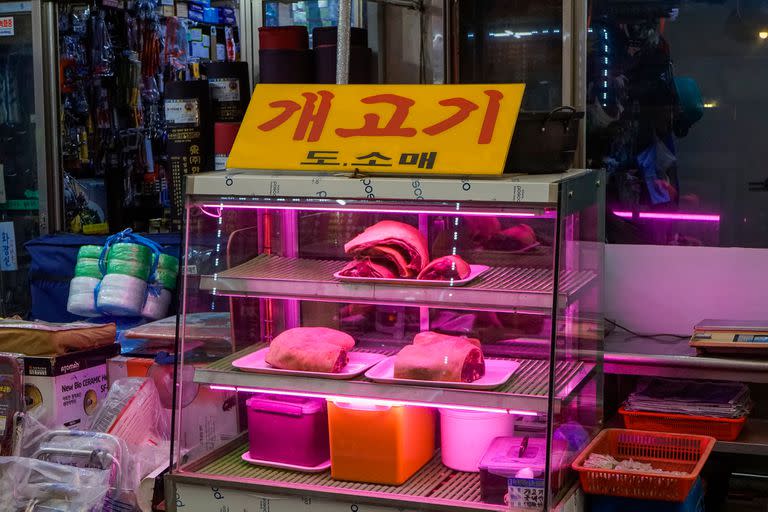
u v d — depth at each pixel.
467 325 2.84
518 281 2.60
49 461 3.02
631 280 3.85
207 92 3.95
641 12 3.76
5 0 4.89
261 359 2.96
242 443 3.08
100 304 3.86
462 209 2.56
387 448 2.69
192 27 5.45
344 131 2.80
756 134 3.68
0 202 5.13
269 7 4.12
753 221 3.73
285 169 2.77
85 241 4.33
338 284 2.79
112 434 3.15
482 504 2.54
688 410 3.31
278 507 2.73
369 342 3.02
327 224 2.90
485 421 2.73
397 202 2.62
